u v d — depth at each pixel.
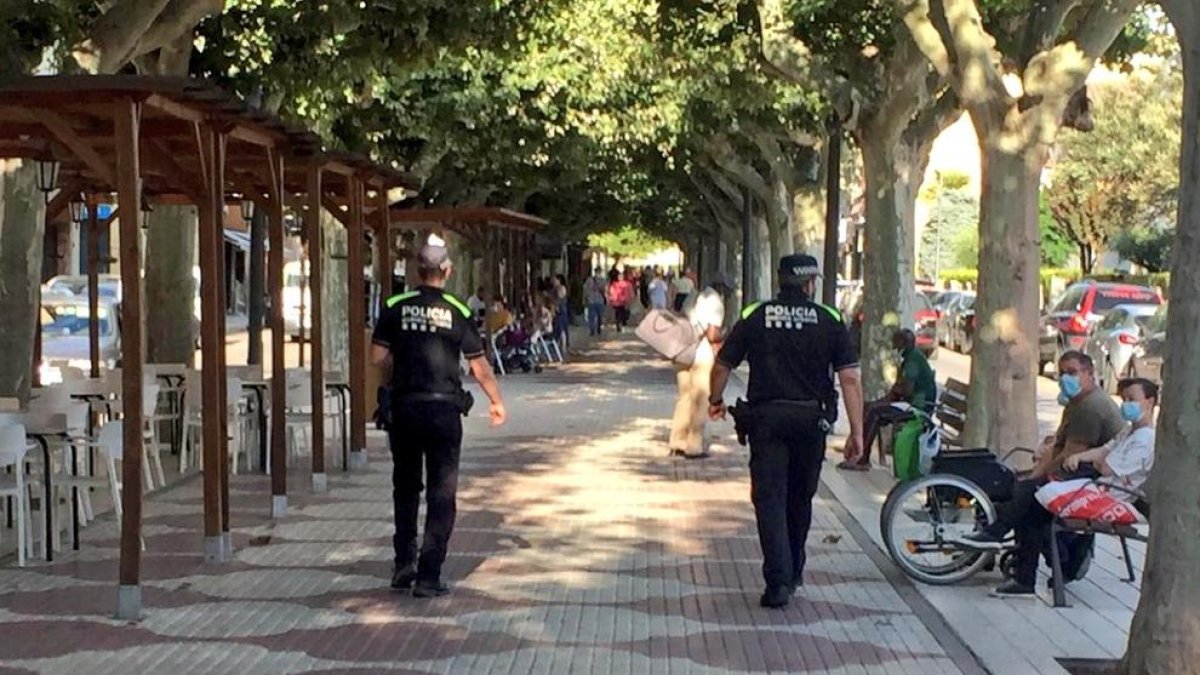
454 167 32.88
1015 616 8.72
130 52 12.48
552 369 32.25
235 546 10.77
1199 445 6.26
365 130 23.98
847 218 38.69
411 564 9.31
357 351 15.22
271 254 12.09
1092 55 10.72
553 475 14.84
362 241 15.34
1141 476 9.15
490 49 16.58
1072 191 52.78
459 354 9.35
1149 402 9.27
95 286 16.33
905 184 16.36
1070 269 60.56
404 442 9.20
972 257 69.12
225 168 13.02
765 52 16.12
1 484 10.32
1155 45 17.77
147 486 13.48
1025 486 9.20
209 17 15.21
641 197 47.69
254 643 7.95
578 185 40.91
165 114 9.09
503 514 12.37
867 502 13.06
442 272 9.23
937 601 9.12
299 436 17.12
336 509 12.52
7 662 7.50
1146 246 52.91
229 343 37.91
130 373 8.48
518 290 35.44
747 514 12.47
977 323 11.27
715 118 26.11
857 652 7.87
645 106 26.98
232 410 14.76
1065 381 9.82
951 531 9.45
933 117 16.45
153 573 9.78
